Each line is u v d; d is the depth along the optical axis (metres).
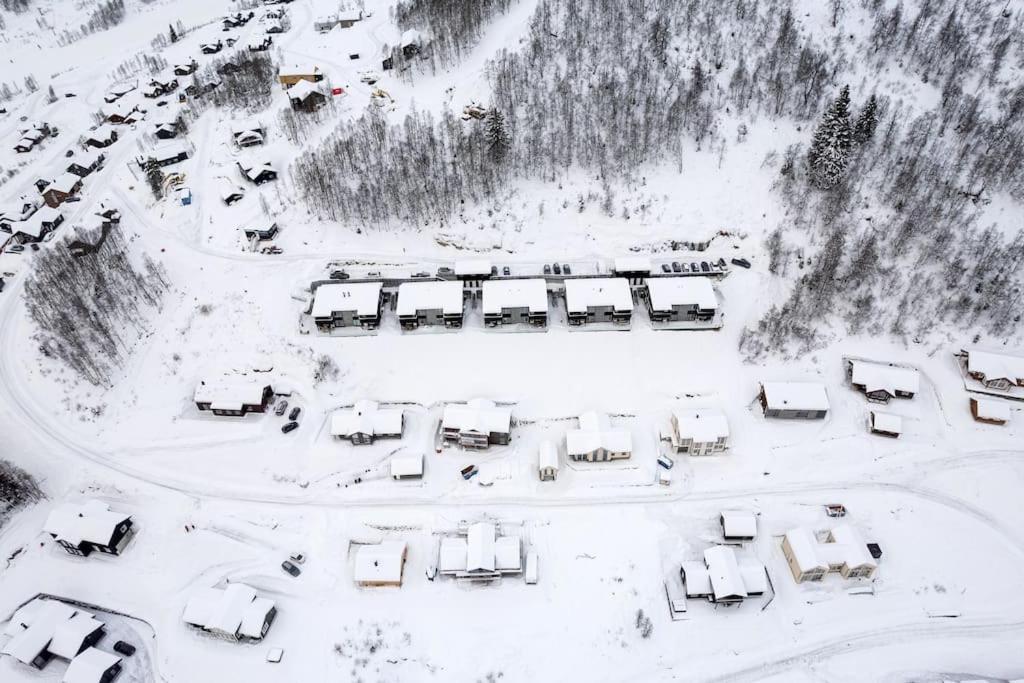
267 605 70.50
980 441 83.75
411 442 86.44
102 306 97.94
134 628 71.44
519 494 81.06
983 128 104.19
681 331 94.06
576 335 94.12
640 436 85.88
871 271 94.62
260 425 88.38
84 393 91.19
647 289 96.75
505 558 73.12
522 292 94.75
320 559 76.19
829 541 75.38
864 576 72.75
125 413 90.00
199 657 68.75
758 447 84.25
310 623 71.19
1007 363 86.38
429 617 71.06
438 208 106.56
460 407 86.06
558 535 77.06
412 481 82.88
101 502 79.69
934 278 93.94
